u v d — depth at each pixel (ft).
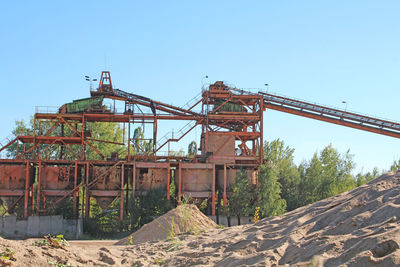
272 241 42.34
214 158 195.21
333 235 37.37
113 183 188.14
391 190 39.91
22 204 188.03
